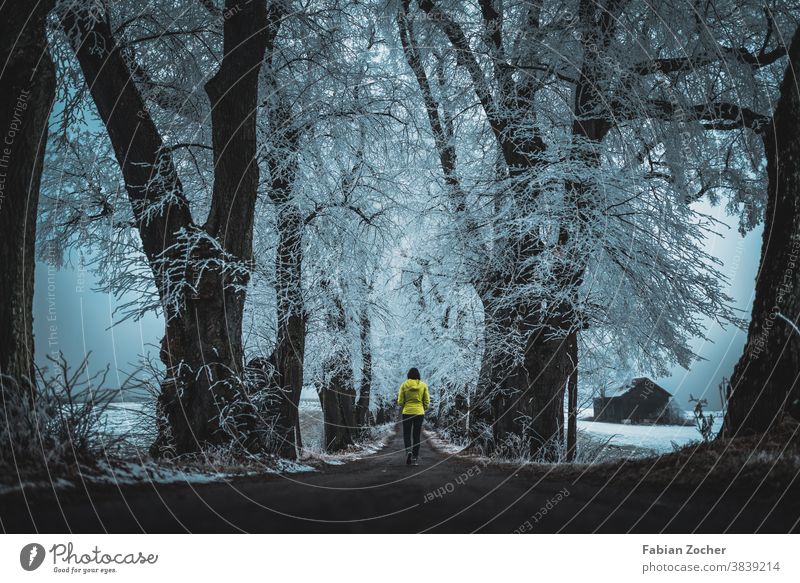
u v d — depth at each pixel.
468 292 15.59
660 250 12.45
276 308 13.36
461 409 20.02
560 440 11.80
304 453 12.54
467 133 16.05
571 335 12.50
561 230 12.27
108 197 12.31
